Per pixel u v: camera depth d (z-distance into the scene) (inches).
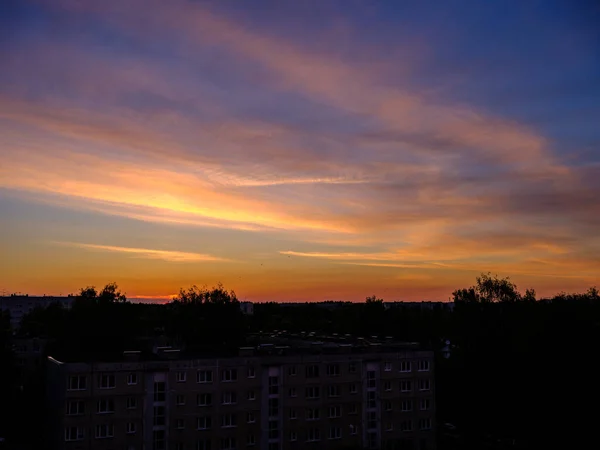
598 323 4119.1
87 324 5531.5
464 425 4606.3
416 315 7386.8
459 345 4822.8
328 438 3474.4
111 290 5807.1
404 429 3673.7
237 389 3302.2
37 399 4579.2
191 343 5753.0
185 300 6043.3
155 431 3107.8
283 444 3366.1
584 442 3612.2
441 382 5029.5
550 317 4028.1
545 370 3858.3
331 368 3533.5
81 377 2989.7
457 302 4776.1
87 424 2974.9
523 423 4013.3
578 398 3654.0
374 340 4714.6
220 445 3230.8
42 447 3599.9
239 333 5920.3
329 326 7839.6
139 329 6569.9
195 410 3196.4
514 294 4606.3
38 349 5492.1
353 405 3558.1
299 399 3435.0
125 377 3078.2
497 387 4227.4
